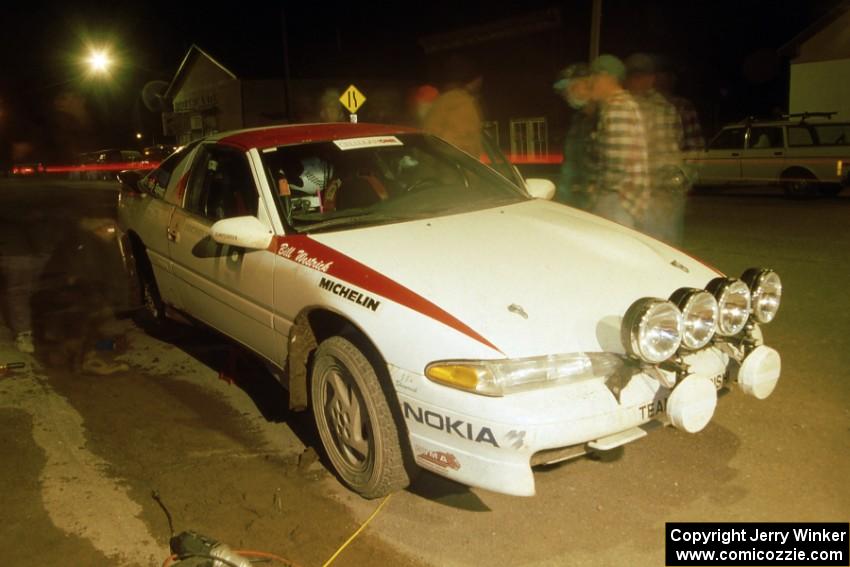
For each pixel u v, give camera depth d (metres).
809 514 3.33
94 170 34.22
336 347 3.53
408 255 3.64
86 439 4.31
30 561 3.21
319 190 4.46
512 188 4.90
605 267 3.65
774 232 10.17
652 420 3.29
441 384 3.10
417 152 4.89
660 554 3.11
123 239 6.20
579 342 3.15
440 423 3.12
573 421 3.02
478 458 3.05
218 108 37.09
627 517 3.37
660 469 3.73
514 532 3.30
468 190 4.73
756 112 22.69
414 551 3.20
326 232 4.00
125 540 3.34
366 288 3.46
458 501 3.56
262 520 3.45
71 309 7.04
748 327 3.57
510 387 3.01
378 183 4.57
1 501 3.67
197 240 4.77
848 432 4.01
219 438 4.29
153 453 4.12
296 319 3.84
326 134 4.77
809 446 3.88
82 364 5.54
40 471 3.95
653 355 3.08
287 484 3.77
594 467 3.77
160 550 3.26
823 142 14.15
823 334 5.56
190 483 3.80
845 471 3.64
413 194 4.54
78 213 15.97
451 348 3.10
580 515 3.40
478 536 3.28
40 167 38.38
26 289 7.96
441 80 29.16
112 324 6.51
